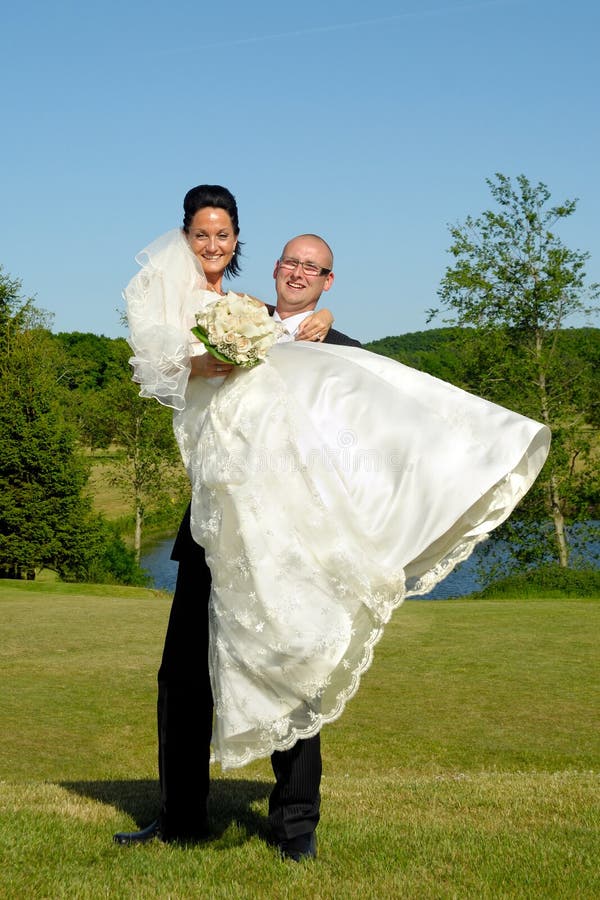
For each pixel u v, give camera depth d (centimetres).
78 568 3434
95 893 342
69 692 1239
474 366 3141
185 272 407
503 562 3152
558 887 355
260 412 370
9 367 3469
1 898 337
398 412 376
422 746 1000
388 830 434
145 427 4469
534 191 3052
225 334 368
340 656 350
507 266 3091
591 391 3067
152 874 366
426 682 1282
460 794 545
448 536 390
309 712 354
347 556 353
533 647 1506
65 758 964
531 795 538
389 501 363
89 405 4622
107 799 524
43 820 440
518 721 1092
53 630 1673
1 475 3350
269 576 352
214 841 415
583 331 3092
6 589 2466
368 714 1128
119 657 1452
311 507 357
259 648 353
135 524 4781
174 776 410
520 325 3128
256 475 360
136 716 1132
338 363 389
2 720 1103
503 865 382
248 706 354
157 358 383
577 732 1047
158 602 2153
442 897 344
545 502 3080
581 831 439
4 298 3800
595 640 1561
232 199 446
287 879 359
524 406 3047
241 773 887
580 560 3066
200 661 404
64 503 3391
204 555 397
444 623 1750
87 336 7588
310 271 458
